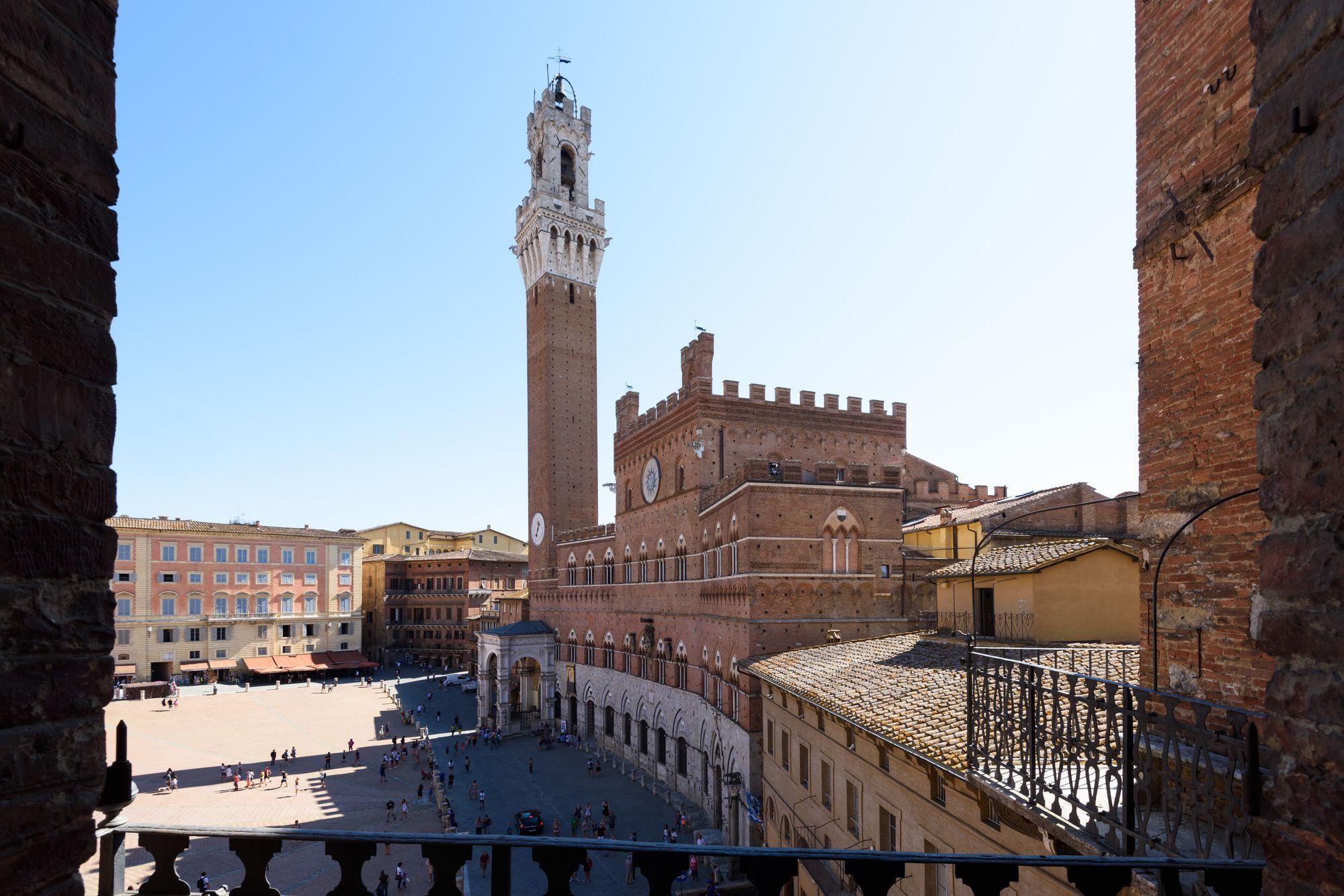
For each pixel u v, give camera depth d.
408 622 152.50
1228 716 7.77
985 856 5.78
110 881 5.98
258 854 6.06
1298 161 5.16
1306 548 4.92
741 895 39.88
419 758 75.12
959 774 15.09
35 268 4.94
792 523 50.47
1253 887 6.06
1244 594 10.71
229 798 61.94
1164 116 12.77
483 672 93.75
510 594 120.94
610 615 80.81
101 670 5.22
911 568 52.59
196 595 120.81
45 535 4.88
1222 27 11.45
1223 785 10.13
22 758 4.64
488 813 58.06
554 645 94.19
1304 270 5.07
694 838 51.53
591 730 85.38
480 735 86.94
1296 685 4.93
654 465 72.25
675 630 65.31
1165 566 12.41
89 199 5.44
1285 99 5.31
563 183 107.94
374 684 123.31
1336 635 4.61
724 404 64.00
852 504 52.06
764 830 40.59
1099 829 10.20
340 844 5.95
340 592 135.62
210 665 120.19
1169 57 12.70
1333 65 4.86
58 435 5.02
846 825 25.59
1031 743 11.46
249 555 126.25
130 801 5.68
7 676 4.58
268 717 95.62
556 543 98.12
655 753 68.50
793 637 49.56
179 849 6.12
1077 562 27.80
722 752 52.88
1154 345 12.92
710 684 56.69
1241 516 10.80
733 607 52.09
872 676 28.27
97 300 5.43
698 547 61.44
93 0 5.56
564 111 107.81
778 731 37.22
